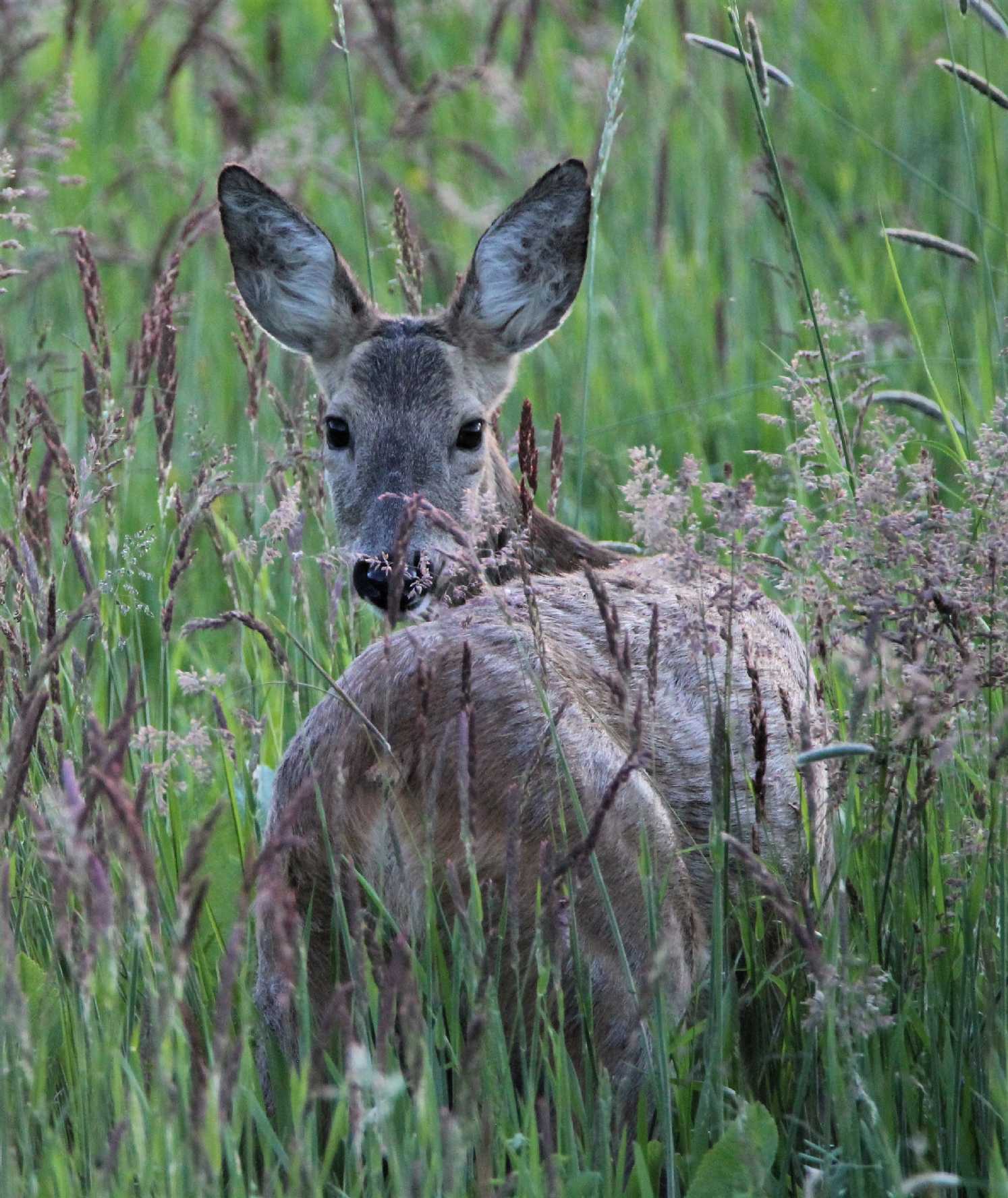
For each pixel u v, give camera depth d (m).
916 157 20.25
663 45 23.41
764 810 8.95
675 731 9.20
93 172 21.33
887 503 8.49
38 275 17.16
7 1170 6.92
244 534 13.64
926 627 8.35
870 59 22.31
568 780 7.84
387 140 20.53
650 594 9.72
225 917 9.68
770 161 10.84
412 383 13.47
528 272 14.20
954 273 16.91
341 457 13.59
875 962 8.36
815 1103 8.34
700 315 17.88
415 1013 6.34
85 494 10.30
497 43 23.06
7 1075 7.17
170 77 19.09
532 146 21.20
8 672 9.88
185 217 18.41
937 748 8.38
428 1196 6.75
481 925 7.48
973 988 8.18
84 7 24.72
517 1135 7.20
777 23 22.92
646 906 8.23
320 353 14.32
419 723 7.96
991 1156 7.56
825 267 18.27
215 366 17.50
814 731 8.73
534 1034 7.74
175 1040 7.26
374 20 20.39
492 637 8.68
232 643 13.41
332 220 20.91
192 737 8.95
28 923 9.34
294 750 8.66
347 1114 7.03
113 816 7.02
